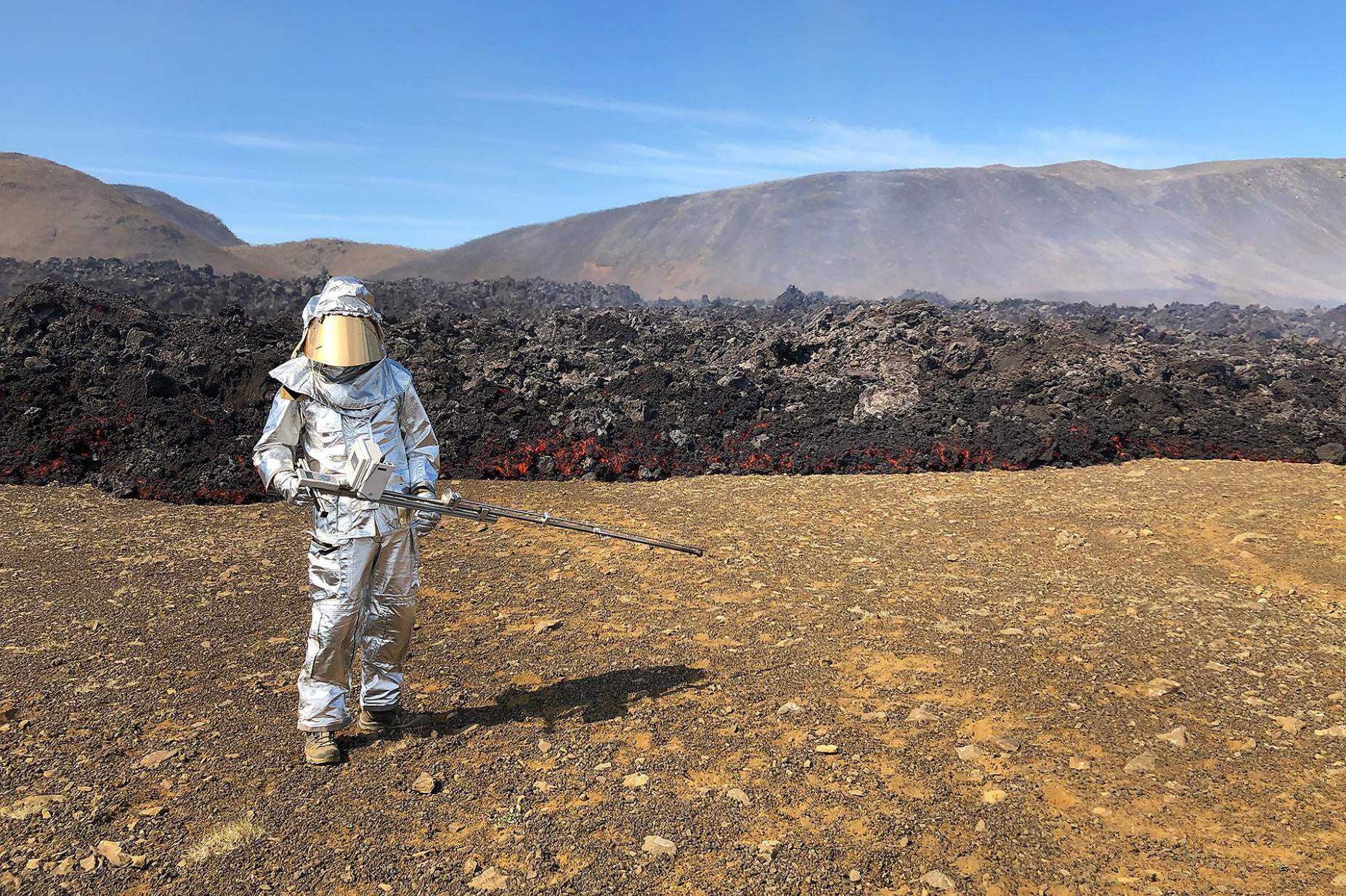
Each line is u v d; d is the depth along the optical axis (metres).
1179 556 8.85
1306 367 21.62
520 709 5.81
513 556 9.05
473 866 4.20
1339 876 3.98
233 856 4.29
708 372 19.50
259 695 5.99
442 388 16.55
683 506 11.44
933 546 9.43
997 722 5.50
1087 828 4.42
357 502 5.22
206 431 13.30
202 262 96.38
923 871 4.12
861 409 17.09
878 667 6.39
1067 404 16.88
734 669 6.37
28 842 4.39
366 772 5.04
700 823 4.49
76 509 10.84
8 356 16.22
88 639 6.90
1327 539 9.09
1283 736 5.23
